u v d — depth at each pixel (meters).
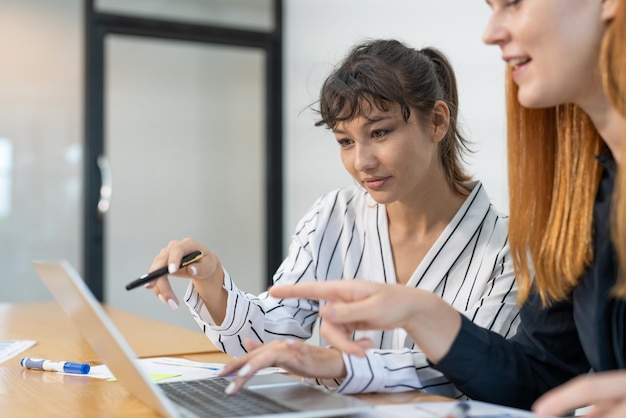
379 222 1.52
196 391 1.04
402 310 0.99
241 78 4.42
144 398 0.97
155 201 4.20
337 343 0.97
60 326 1.98
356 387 1.08
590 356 1.05
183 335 1.80
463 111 3.08
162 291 1.26
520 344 1.17
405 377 1.11
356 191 1.61
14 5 3.89
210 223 4.35
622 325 1.00
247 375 1.00
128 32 4.13
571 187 1.05
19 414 1.00
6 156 3.88
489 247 1.43
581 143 1.04
